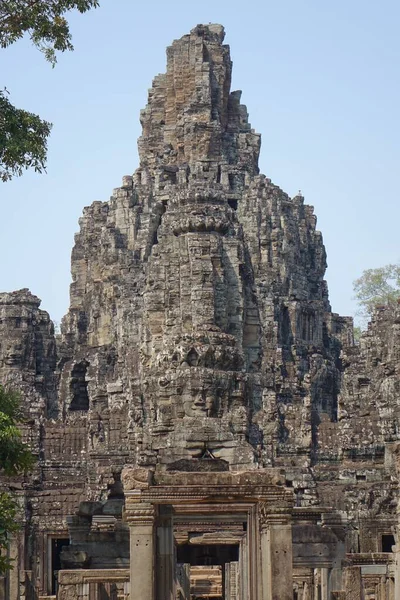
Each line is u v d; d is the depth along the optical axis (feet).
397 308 448.65
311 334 588.09
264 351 554.46
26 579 291.38
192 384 371.15
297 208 612.29
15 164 242.99
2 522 230.68
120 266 587.68
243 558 271.28
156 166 610.24
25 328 546.67
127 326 536.42
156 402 380.17
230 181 602.44
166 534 231.91
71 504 374.63
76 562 267.39
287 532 231.30
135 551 226.79
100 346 575.38
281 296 581.12
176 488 229.45
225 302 404.57
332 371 575.38
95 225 621.72
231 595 297.94
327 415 513.45
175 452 353.51
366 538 356.59
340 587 264.93
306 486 363.97
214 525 282.36
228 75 621.31
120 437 421.59
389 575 278.26
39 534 369.30
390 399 418.10
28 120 243.81
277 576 230.07
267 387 473.26
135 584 225.97
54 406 555.69
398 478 246.47
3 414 233.55
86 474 399.44
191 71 615.57
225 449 351.87
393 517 357.20
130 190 602.03
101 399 537.65
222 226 409.08
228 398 374.63
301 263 605.31
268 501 231.50
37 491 377.09
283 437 430.20
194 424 354.54
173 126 617.21
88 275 617.21
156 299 410.11
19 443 237.25
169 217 418.92
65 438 414.82
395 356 433.07
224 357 379.55
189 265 404.98
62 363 577.84
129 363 504.43
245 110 625.00
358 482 374.43
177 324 402.52
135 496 227.81
